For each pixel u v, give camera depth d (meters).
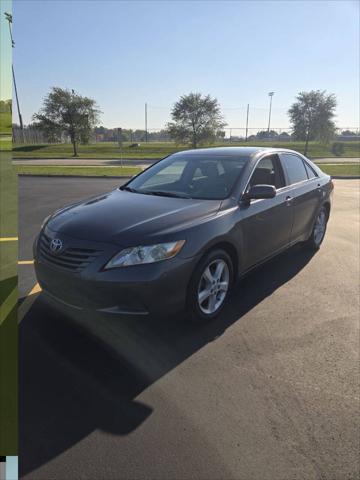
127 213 3.31
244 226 3.66
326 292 4.14
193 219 3.23
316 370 2.78
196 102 35.56
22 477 1.89
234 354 2.97
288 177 4.73
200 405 2.41
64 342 3.11
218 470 1.95
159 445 2.10
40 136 50.78
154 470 1.95
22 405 2.40
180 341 3.14
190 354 2.96
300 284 4.34
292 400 2.46
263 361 2.89
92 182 14.54
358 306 3.82
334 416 2.33
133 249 2.84
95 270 2.82
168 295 2.93
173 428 2.22
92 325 3.37
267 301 3.89
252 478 1.91
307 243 5.51
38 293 4.00
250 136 52.06
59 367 2.79
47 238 3.17
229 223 3.44
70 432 2.19
